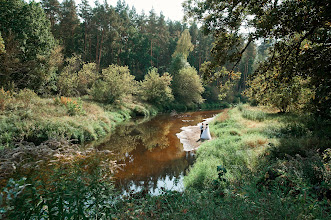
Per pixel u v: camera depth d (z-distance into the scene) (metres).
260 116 17.38
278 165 5.09
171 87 42.06
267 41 6.68
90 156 7.73
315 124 10.65
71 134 12.17
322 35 5.20
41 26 23.75
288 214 2.61
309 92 6.69
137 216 3.26
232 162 7.48
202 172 6.90
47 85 24.41
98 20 41.16
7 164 6.27
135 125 20.33
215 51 7.47
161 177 7.78
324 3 4.78
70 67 26.89
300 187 3.24
